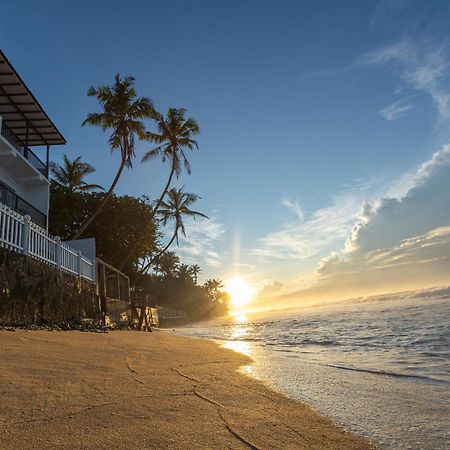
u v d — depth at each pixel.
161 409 3.06
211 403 3.38
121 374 4.31
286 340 13.05
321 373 5.63
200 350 8.03
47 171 22.50
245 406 3.39
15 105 19.19
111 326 18.00
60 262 13.35
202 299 84.81
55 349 5.46
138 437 2.45
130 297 26.77
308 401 3.83
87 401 3.12
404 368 6.21
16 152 17.94
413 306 36.47
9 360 4.26
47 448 2.20
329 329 17.92
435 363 6.72
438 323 16.12
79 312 14.78
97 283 18.16
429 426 3.09
